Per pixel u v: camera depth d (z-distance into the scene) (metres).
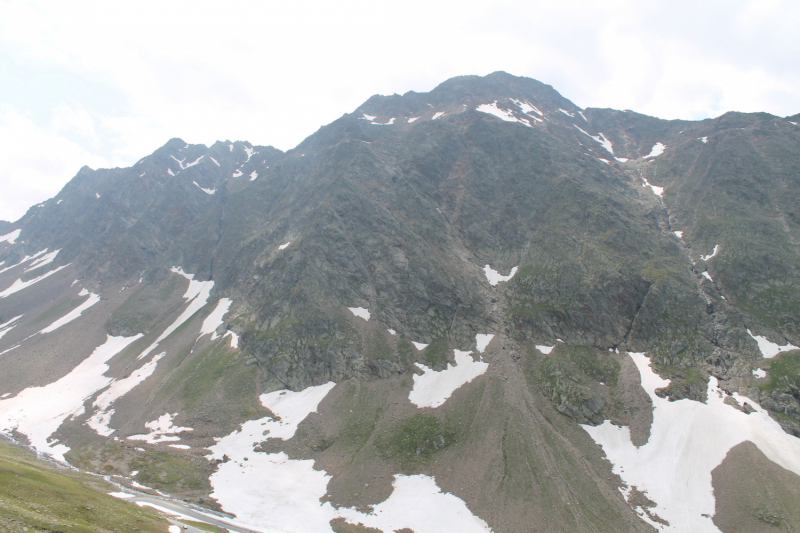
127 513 37.81
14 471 39.22
